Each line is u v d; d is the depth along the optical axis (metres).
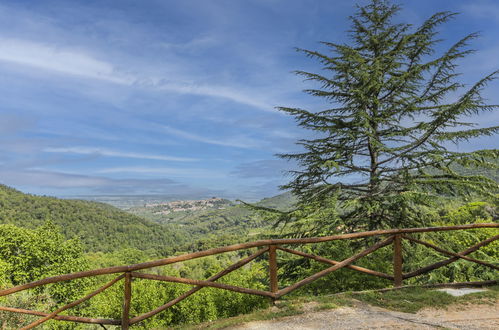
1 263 20.58
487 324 3.93
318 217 8.89
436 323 4.00
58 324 18.67
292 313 4.56
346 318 4.28
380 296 5.14
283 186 11.46
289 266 9.91
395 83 10.76
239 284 9.87
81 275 3.96
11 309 4.20
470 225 5.50
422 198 8.43
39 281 3.81
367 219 10.55
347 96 11.66
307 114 11.13
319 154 10.83
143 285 12.64
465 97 9.22
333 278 8.69
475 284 5.70
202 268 70.00
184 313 11.42
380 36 11.81
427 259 8.75
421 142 10.38
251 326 4.27
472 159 9.27
